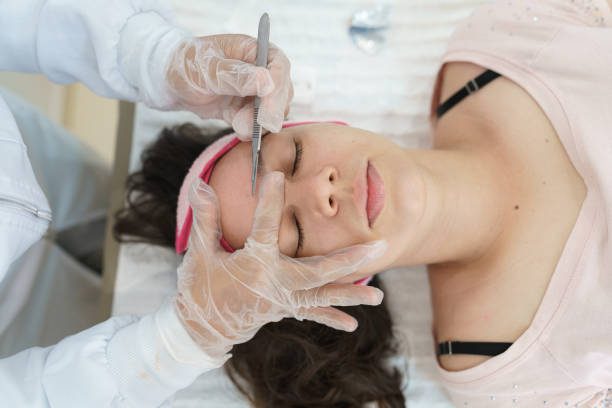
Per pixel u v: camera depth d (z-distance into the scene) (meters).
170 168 1.24
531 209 1.10
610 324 0.99
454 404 1.22
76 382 0.87
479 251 1.16
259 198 0.90
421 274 1.34
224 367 1.25
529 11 1.16
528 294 1.08
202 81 0.95
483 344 1.12
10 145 0.91
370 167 0.93
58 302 1.35
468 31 1.22
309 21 1.40
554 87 1.08
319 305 0.89
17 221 0.87
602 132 1.02
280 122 0.87
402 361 1.30
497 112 1.15
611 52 1.04
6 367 0.88
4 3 0.96
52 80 1.11
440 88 1.29
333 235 0.92
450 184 1.08
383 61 1.39
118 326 0.94
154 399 0.90
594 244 1.02
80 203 1.42
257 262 0.88
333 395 1.23
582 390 1.05
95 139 1.78
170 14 1.11
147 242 1.26
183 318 0.88
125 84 1.05
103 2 0.99
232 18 1.41
